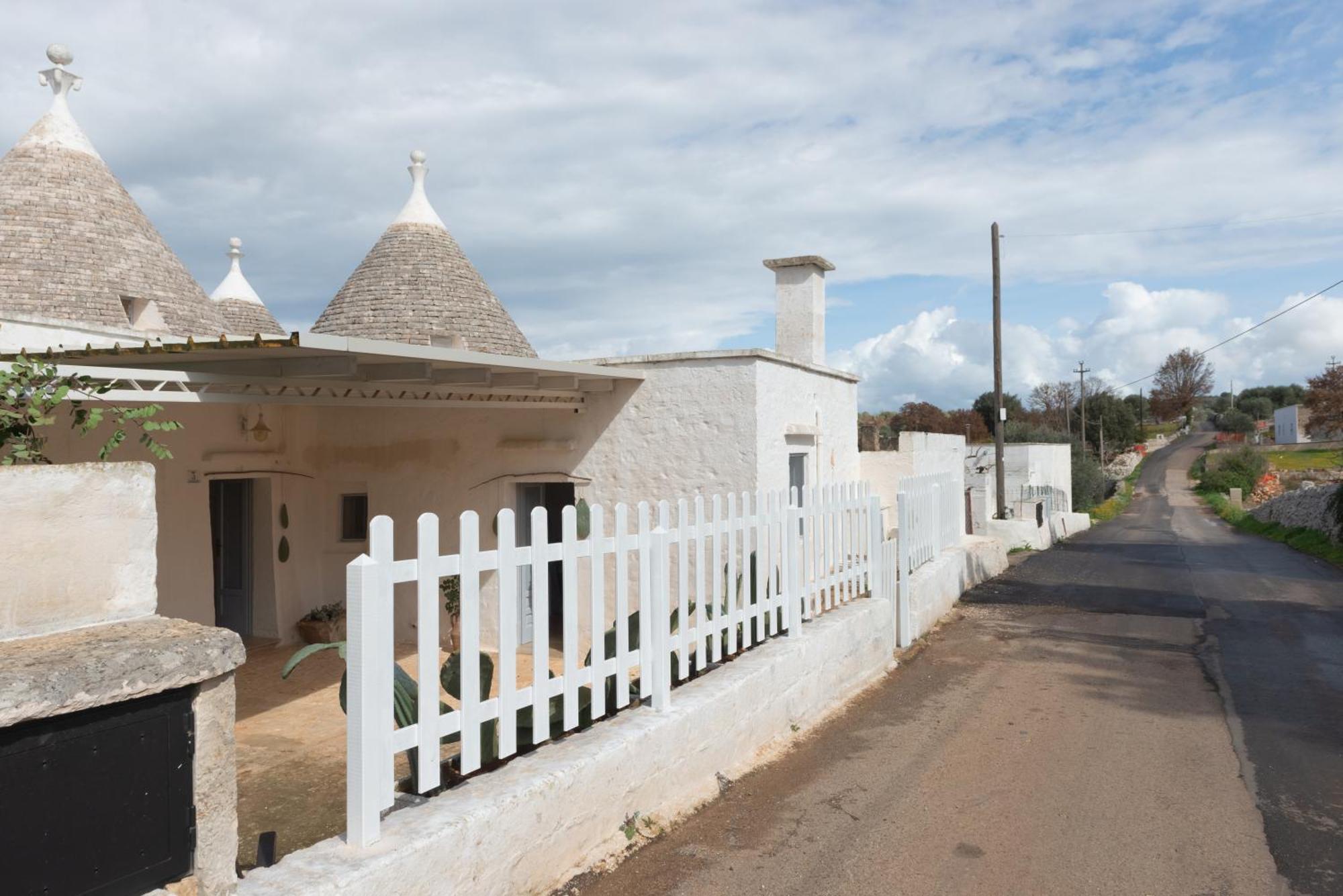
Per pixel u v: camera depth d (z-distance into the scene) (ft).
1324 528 73.05
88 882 7.80
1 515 8.29
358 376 25.03
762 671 19.19
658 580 16.40
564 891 12.84
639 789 14.90
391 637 11.05
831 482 40.73
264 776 20.92
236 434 34.47
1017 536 72.59
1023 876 13.66
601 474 33.63
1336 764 18.79
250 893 9.22
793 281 43.57
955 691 24.72
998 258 80.43
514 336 51.80
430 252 50.75
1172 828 15.44
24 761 7.38
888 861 14.12
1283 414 264.52
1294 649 30.66
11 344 27.84
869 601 26.63
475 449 35.32
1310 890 13.24
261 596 36.42
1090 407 242.17
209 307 41.57
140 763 8.23
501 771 13.05
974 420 202.49
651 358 32.78
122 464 9.29
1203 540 85.76
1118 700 23.85
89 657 7.75
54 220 36.68
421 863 10.57
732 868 13.79
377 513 37.14
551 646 34.83
